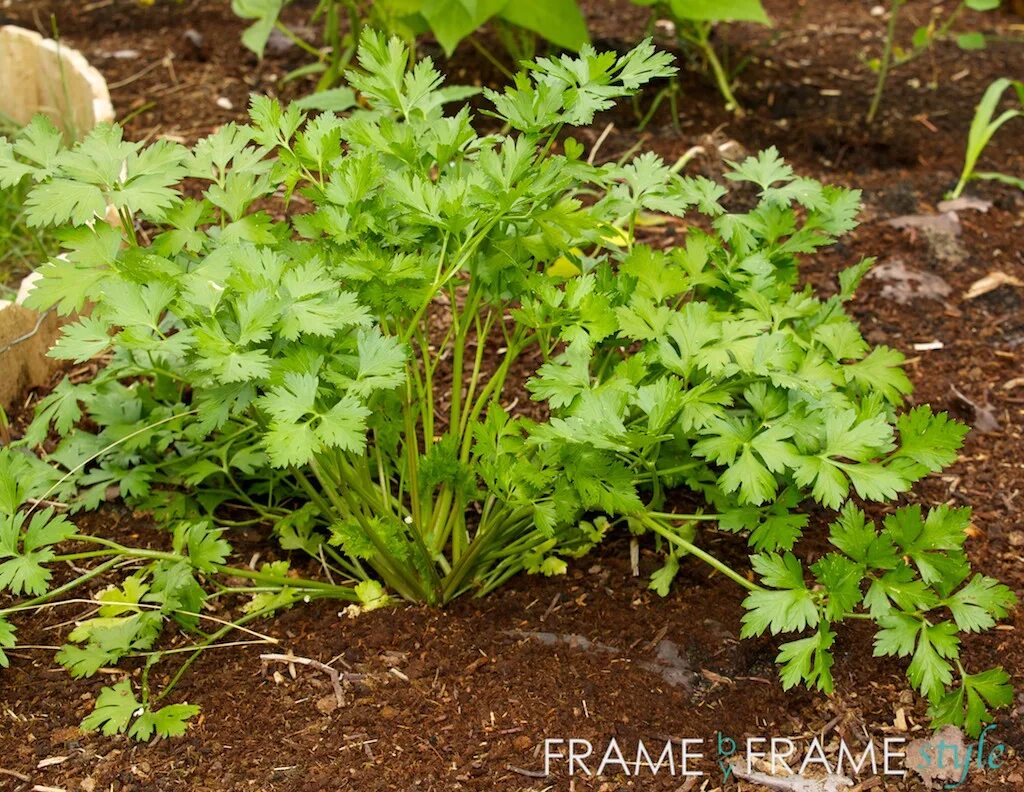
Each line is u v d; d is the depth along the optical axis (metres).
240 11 4.17
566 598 2.63
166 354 2.70
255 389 2.29
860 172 4.26
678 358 2.33
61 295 2.21
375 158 2.32
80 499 2.72
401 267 2.28
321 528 2.81
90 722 2.25
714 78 4.79
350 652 2.46
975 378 3.30
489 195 2.21
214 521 2.80
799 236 2.72
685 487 2.91
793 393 2.41
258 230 2.36
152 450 2.82
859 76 4.95
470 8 3.76
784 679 2.19
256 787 2.17
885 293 3.60
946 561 2.25
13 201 3.83
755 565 2.26
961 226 3.88
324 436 2.06
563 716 2.33
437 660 2.44
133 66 4.73
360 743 2.26
